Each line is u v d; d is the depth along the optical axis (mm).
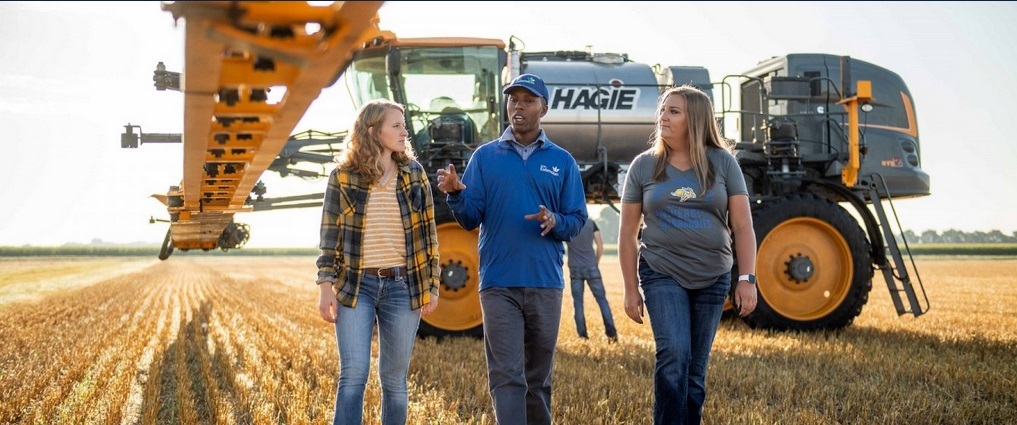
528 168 3965
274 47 2070
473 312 8656
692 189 3844
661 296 3840
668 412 3711
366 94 9305
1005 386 5785
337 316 3592
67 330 10219
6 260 63062
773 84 9969
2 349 8219
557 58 10094
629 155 9641
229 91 2639
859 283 8938
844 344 8133
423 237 3744
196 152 3484
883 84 10648
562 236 3861
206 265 52688
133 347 8367
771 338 8586
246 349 8203
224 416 4922
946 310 13031
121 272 36625
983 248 64625
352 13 1940
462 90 9070
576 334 9461
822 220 8914
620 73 9703
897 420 4898
